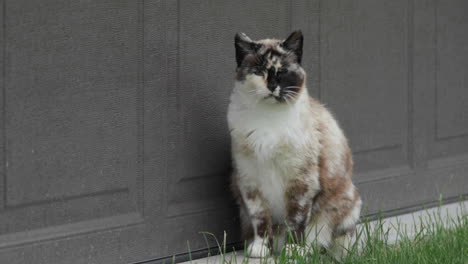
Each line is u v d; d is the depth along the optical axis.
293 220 2.35
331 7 2.58
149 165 2.32
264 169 2.32
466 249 2.28
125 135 2.29
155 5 2.30
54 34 2.18
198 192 2.41
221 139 2.43
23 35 2.14
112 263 2.28
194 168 2.39
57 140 2.20
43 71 2.17
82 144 2.23
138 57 2.29
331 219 2.39
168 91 2.34
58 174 2.21
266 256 2.28
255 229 2.36
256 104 2.29
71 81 2.21
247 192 2.35
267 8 2.47
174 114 2.35
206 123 2.40
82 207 2.24
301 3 2.53
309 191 2.33
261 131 2.29
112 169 2.28
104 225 2.27
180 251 2.38
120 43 2.26
